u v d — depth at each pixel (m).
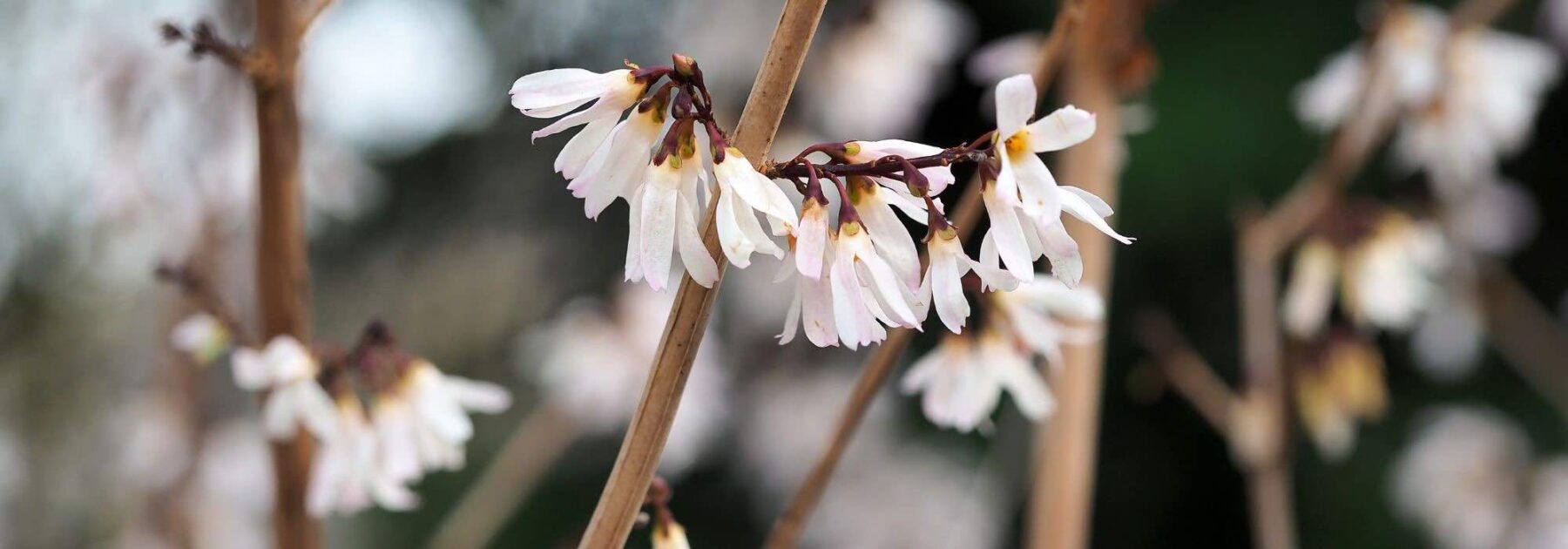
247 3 0.58
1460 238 0.83
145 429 0.74
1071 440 0.44
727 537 1.19
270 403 0.40
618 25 1.17
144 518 0.74
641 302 0.78
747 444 1.13
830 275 0.31
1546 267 1.37
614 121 0.32
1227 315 1.28
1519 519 1.00
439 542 0.68
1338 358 0.63
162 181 0.62
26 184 0.77
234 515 0.76
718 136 0.31
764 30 0.94
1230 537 1.39
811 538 1.13
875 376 0.38
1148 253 1.30
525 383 1.24
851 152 0.32
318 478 0.41
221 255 0.62
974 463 1.19
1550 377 0.91
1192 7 1.29
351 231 1.27
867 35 0.82
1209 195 1.26
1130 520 1.40
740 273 1.09
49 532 0.90
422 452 0.41
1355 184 1.17
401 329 1.26
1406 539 1.33
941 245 0.32
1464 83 0.62
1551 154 1.36
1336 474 1.38
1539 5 1.07
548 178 1.25
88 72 0.62
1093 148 0.47
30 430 0.92
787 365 1.13
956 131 1.20
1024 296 0.41
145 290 0.91
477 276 1.26
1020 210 0.32
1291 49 1.24
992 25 1.19
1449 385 1.35
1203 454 1.40
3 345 0.91
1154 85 1.29
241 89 0.60
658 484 0.35
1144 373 1.30
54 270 0.86
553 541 1.29
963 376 0.41
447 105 1.21
